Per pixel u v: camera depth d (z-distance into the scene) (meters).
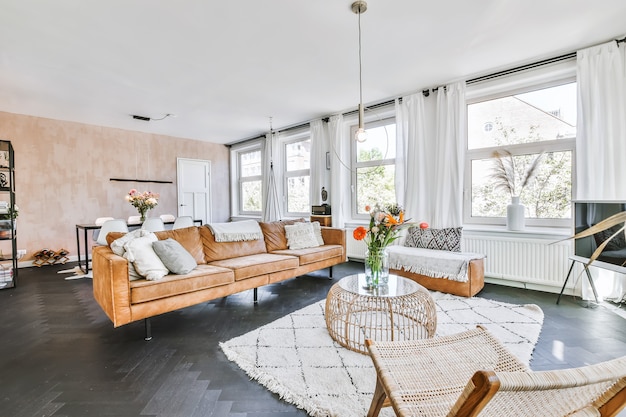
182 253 2.57
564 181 3.14
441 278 3.09
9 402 1.54
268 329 2.35
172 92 3.78
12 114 4.55
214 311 2.77
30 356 1.99
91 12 2.17
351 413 1.42
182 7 2.14
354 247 4.75
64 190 4.99
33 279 3.91
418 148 3.85
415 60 3.05
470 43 2.73
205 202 6.83
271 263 3.03
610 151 2.69
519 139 3.41
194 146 6.64
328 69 3.21
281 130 5.82
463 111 3.51
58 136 4.94
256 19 2.30
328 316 2.17
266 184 6.02
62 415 1.45
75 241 5.11
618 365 0.70
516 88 3.39
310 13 2.24
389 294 2.02
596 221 2.57
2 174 3.87
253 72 3.25
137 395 1.59
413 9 2.22
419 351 1.27
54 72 3.15
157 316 2.66
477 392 0.64
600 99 2.74
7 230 3.64
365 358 1.91
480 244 3.45
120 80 3.39
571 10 2.26
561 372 0.67
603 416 0.79
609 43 2.69
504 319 2.45
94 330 2.39
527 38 2.66
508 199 3.48
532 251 3.13
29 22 2.28
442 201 3.63
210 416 1.44
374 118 4.55
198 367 1.85
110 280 2.04
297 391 1.58
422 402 0.99
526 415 0.78
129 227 4.94
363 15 2.28
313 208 5.03
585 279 2.86
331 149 4.86
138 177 5.82
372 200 4.68
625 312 2.58
